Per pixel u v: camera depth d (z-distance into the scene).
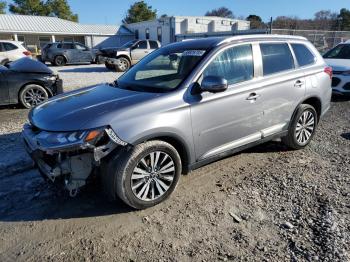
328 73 5.36
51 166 3.24
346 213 3.41
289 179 4.20
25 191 3.95
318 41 24.14
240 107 4.05
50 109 3.62
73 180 3.22
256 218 3.36
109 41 41.72
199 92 3.67
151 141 3.37
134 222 3.32
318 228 3.16
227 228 3.21
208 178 4.24
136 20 62.06
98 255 2.87
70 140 3.06
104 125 3.10
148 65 4.42
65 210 3.54
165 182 3.60
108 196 3.38
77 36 39.97
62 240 3.06
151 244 3.00
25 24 36.84
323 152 5.13
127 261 2.79
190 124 3.59
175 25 34.69
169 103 3.46
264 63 4.40
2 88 7.92
